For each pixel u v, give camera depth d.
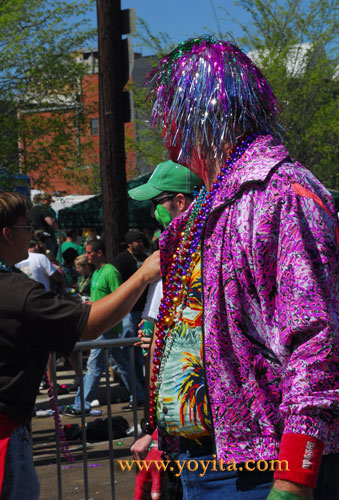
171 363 1.75
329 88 21.83
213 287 1.50
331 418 1.30
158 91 1.71
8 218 2.27
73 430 5.67
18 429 2.14
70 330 2.03
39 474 4.76
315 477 1.29
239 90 1.58
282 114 1.68
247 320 1.46
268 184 1.43
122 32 7.66
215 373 1.48
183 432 1.70
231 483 1.56
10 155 17.78
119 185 7.87
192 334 1.71
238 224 1.45
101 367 6.70
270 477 1.48
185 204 2.59
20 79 17.41
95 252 7.12
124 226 7.90
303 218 1.39
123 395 7.63
